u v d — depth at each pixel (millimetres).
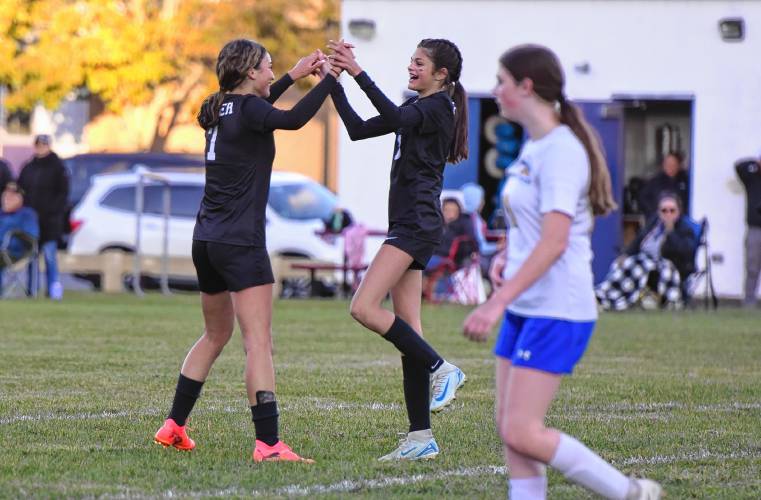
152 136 109188
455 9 63375
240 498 16250
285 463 18734
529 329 13992
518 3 63188
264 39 99562
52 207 59000
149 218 68812
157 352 34594
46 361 32062
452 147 19984
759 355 35938
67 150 110750
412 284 19875
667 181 59188
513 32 63344
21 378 28469
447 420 23062
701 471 18422
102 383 27703
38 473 17766
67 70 96812
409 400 19438
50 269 59344
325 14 100562
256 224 18828
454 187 64250
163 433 19781
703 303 61594
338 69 19156
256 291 18844
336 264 62312
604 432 21734
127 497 16281
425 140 19375
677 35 62500
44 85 96875
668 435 21500
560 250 13766
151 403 24688
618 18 62781
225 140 18766
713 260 62500
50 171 59031
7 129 109938
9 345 36281
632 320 49094
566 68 62969
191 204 69062
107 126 110312
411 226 19344
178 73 101000
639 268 54344
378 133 19250
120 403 24641
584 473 13922
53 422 22219
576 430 21922
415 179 19391
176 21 99188
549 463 13961
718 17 62156
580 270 14094
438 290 56938
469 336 13648
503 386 14594
